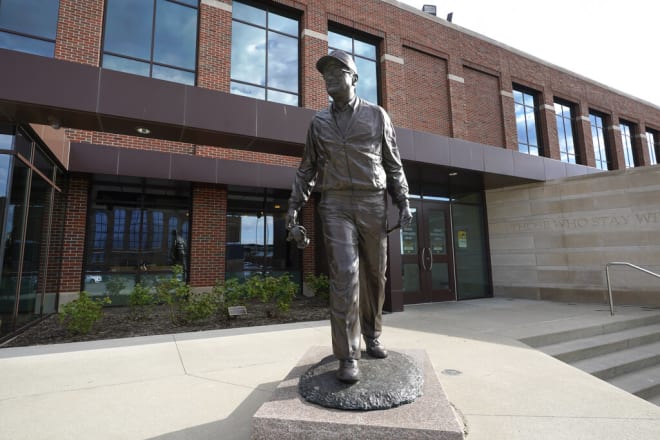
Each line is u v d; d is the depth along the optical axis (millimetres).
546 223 10938
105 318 7988
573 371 4215
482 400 3410
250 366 4551
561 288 10547
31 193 7086
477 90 13672
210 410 3311
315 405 2475
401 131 8383
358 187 2957
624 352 6004
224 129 6559
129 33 9539
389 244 8844
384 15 12398
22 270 6773
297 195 3320
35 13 8555
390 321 7383
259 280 8156
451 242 11602
